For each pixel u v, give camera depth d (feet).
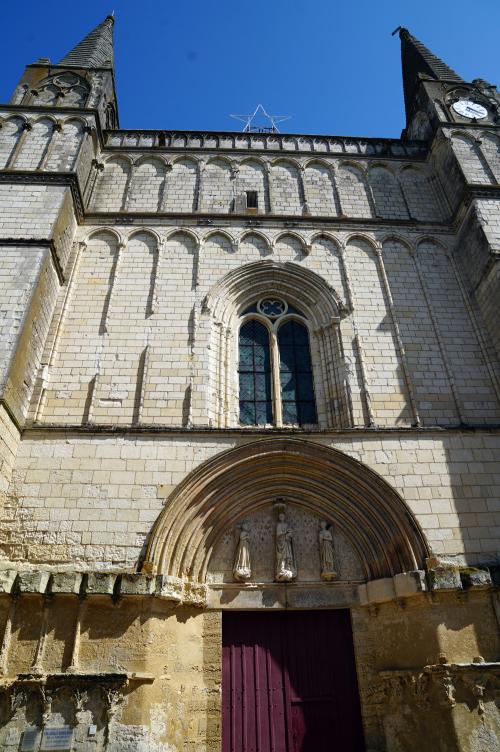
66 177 64.03
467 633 41.93
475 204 66.23
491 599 43.47
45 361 54.75
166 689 40.34
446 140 75.72
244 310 64.39
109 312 59.62
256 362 61.11
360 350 58.85
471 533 46.80
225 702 43.29
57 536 44.70
